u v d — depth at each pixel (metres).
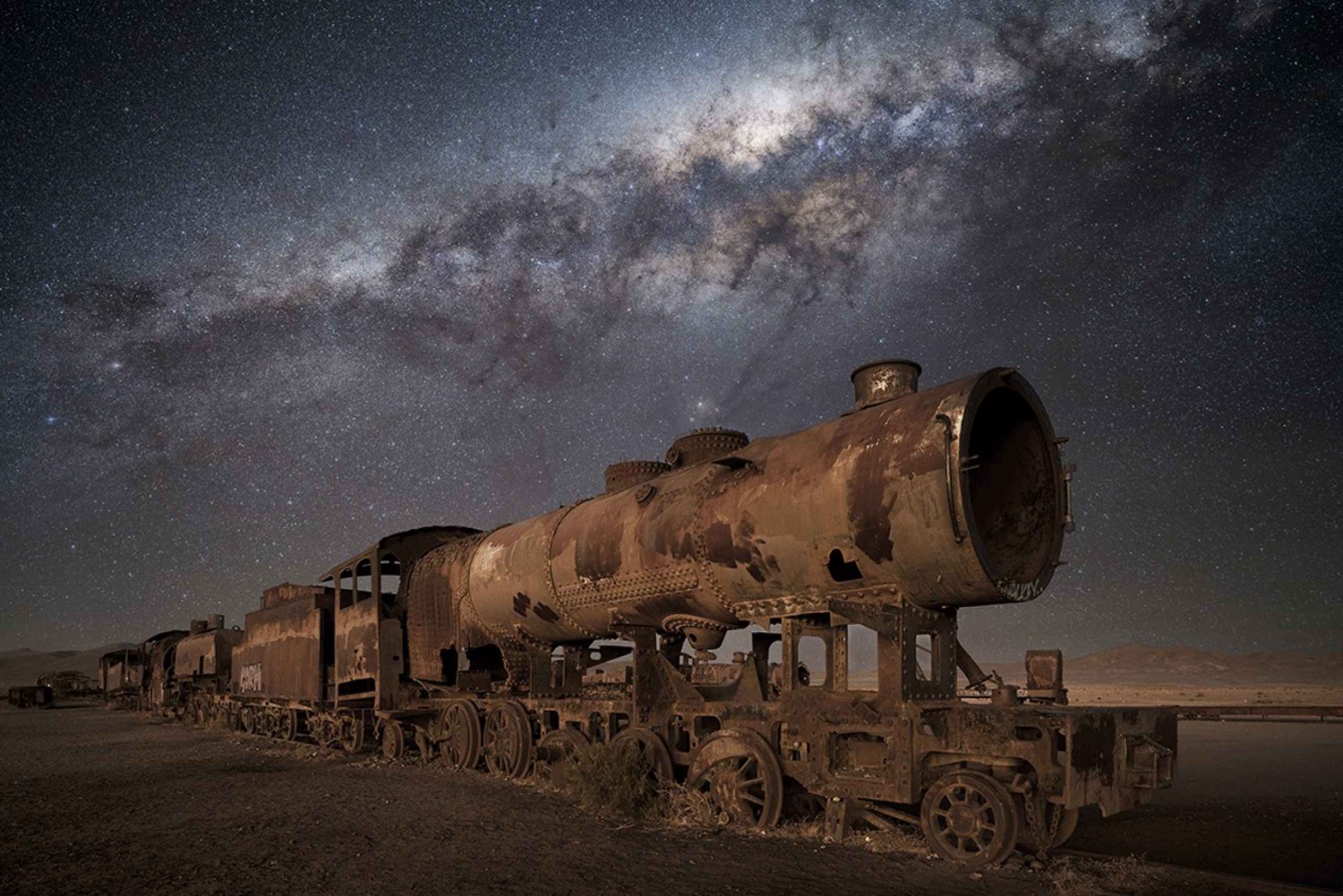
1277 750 18.98
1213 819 10.25
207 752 18.36
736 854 7.67
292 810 10.24
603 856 7.69
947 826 7.40
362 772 13.85
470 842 8.30
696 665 11.84
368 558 16.05
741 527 9.10
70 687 56.09
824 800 9.10
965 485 7.41
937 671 8.27
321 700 17.80
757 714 9.08
